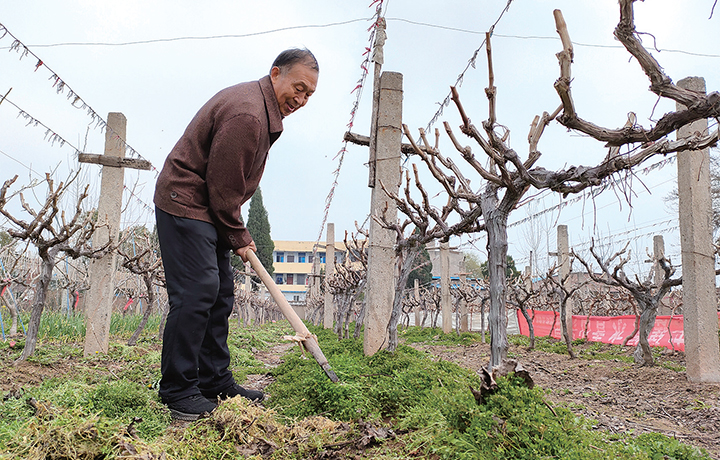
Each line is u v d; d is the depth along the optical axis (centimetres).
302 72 387
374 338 631
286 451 269
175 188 365
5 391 368
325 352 736
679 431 404
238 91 378
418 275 3225
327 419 320
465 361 928
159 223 372
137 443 228
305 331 362
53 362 536
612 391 595
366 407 339
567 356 1007
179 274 360
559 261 1360
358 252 963
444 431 260
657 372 708
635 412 477
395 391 361
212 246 371
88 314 662
